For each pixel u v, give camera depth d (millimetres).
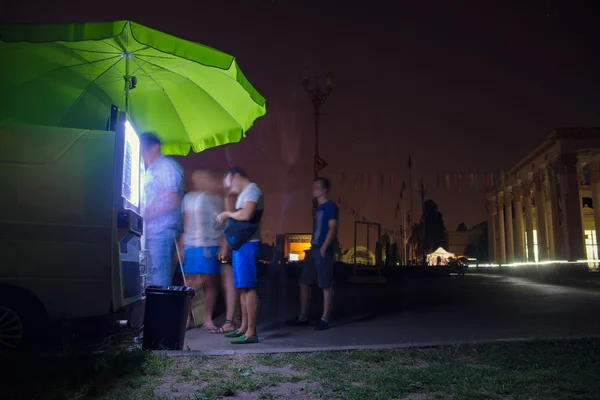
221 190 7398
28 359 4672
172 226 6828
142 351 4957
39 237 5160
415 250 58250
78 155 5348
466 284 21672
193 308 7598
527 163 47562
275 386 4098
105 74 7270
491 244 64062
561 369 4594
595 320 8336
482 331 7180
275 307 10977
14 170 5195
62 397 3697
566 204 37469
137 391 3889
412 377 4293
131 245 6184
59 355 4859
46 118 7523
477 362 4961
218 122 8242
